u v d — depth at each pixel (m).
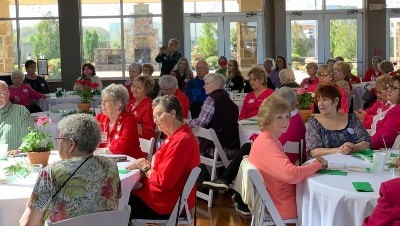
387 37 12.77
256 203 2.86
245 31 12.73
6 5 12.55
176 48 10.35
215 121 4.70
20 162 2.89
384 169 2.91
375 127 4.25
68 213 2.09
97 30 12.70
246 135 4.50
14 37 12.62
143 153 3.76
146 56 12.72
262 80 5.50
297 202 2.90
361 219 2.41
